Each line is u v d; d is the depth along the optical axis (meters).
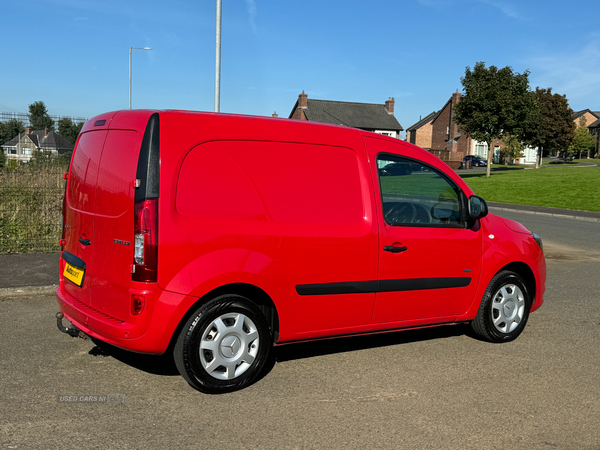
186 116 3.62
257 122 3.88
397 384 4.04
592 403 3.78
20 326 5.15
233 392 3.80
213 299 3.68
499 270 5.13
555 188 29.09
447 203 4.79
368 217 4.28
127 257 3.55
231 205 3.71
